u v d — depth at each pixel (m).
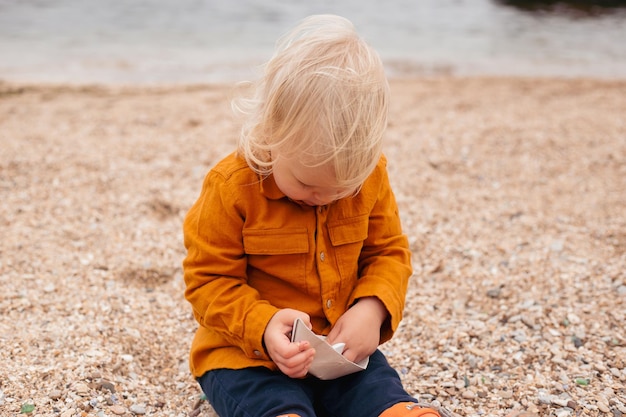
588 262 3.20
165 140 5.02
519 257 3.31
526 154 4.84
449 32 12.71
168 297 2.96
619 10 16.02
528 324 2.67
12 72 8.13
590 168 4.57
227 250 1.80
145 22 12.41
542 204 4.01
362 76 1.58
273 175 1.74
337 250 1.85
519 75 8.92
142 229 3.61
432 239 3.56
